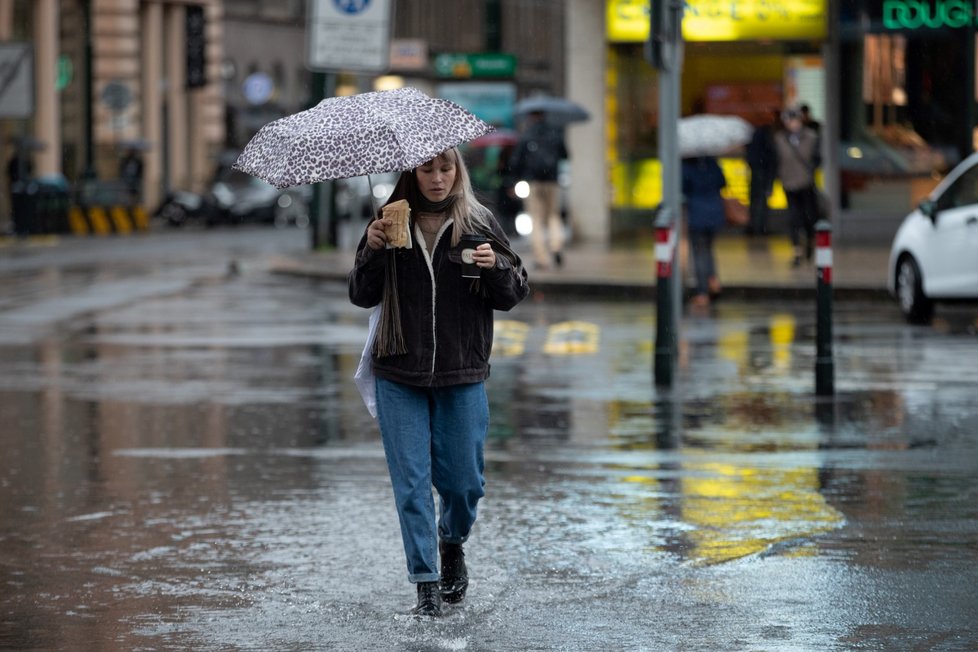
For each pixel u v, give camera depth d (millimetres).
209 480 22219
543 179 54906
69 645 14766
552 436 25422
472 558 17859
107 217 105688
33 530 19375
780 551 17922
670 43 33188
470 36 195250
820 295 29062
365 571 17359
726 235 70938
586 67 70812
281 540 18781
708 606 15805
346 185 117188
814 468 22594
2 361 35406
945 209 40469
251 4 151500
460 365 15422
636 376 32125
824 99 66812
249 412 28047
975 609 15594
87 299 51500
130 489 21672
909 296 41125
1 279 61156
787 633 14867
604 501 20656
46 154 115125
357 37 57219
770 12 66875
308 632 15094
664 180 33500
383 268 15352
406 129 14844
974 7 65688
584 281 50094
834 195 66812
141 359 35594
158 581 17031
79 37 122750
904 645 14469
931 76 66500
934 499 20500
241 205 120125
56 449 24625
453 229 15297
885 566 17219
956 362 33406
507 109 148250
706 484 21656
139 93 129125
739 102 70500
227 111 148500
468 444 15602
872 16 66312
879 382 30688
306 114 15211
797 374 32062
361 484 21891
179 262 72375
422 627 15148
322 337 39875
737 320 42875
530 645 14594
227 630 15195
